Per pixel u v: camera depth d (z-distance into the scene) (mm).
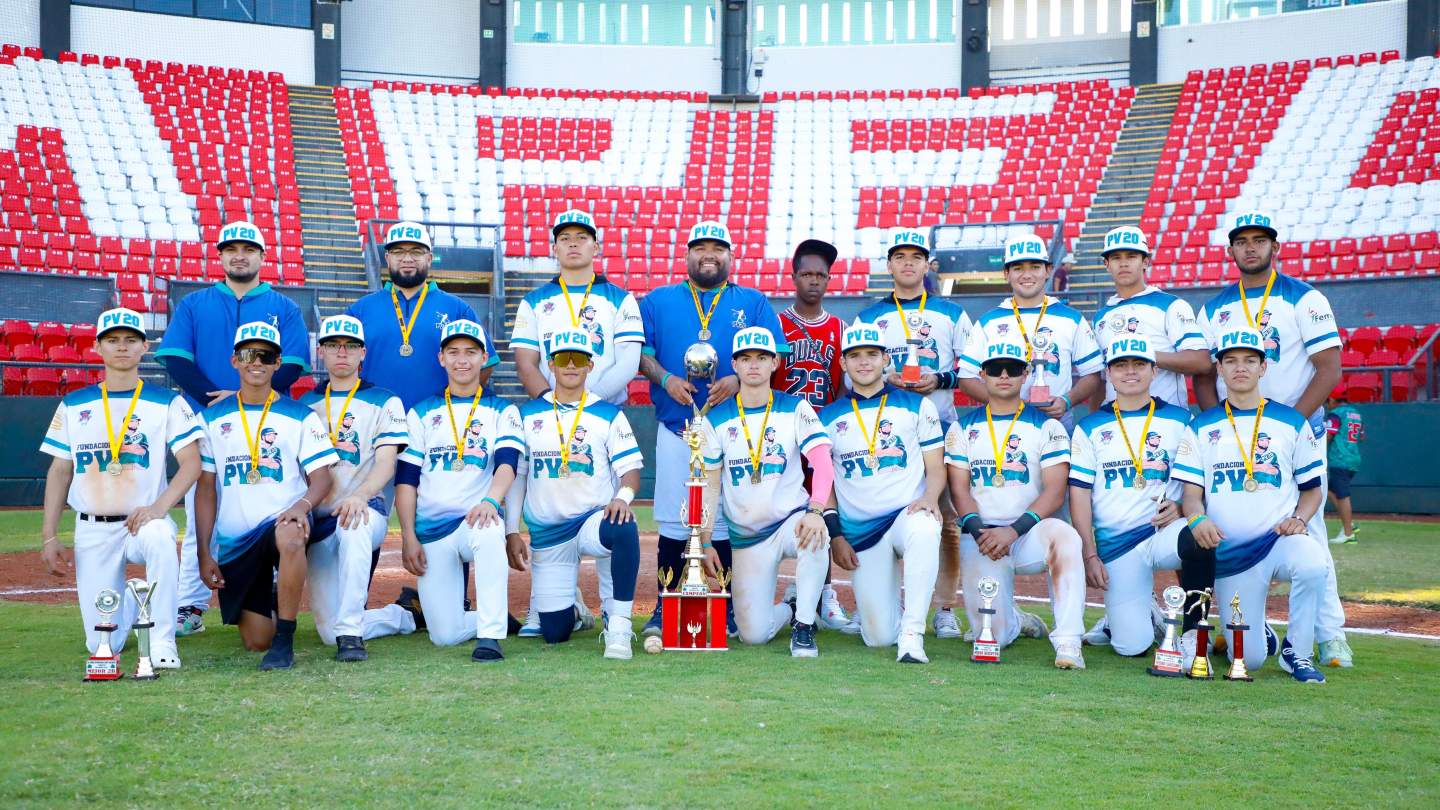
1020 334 6199
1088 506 5469
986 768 3418
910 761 3480
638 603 7273
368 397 5691
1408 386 15039
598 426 5613
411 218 23266
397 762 3406
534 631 5891
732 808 3023
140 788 3154
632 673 4801
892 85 27984
